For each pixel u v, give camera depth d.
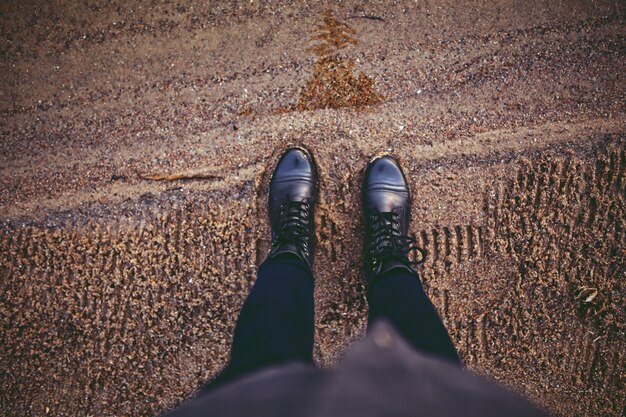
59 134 1.81
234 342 1.42
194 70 1.80
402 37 1.79
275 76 1.80
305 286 1.62
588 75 1.80
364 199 1.80
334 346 1.84
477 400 0.79
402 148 1.81
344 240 1.83
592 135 1.79
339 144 1.81
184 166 1.81
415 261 1.73
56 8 1.78
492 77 1.80
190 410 0.99
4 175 1.80
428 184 1.81
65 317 1.83
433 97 1.80
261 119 1.81
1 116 1.80
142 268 1.82
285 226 1.75
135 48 1.79
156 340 1.83
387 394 0.75
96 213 1.81
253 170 1.82
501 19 1.80
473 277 1.83
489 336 1.84
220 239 1.82
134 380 1.84
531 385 1.86
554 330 1.84
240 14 1.79
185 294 1.82
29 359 1.84
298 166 1.79
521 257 1.82
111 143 1.81
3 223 1.81
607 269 1.82
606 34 1.80
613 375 1.85
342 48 1.79
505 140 1.80
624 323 1.84
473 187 1.81
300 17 1.79
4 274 1.82
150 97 1.80
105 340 1.83
